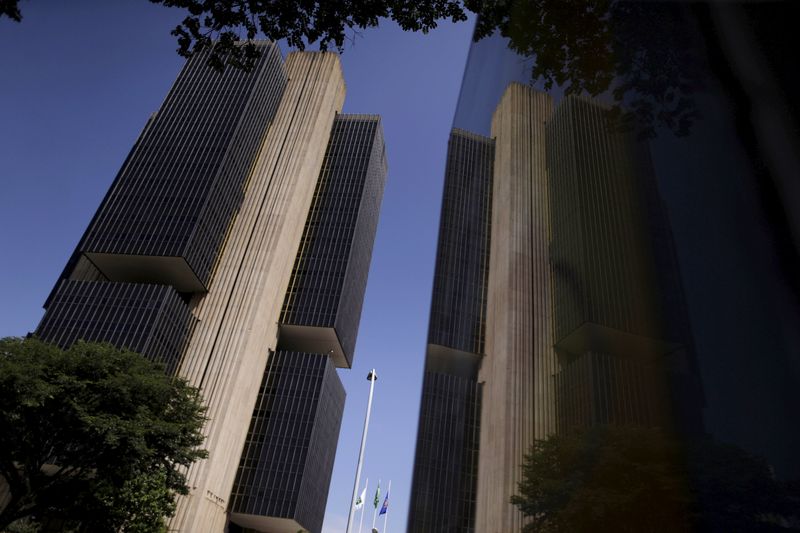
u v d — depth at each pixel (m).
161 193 89.12
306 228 118.12
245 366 80.88
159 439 38.00
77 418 34.88
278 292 97.69
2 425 34.09
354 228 117.38
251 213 95.75
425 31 11.85
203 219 86.75
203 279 85.62
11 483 35.25
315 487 102.25
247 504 90.19
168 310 76.94
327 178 124.75
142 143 95.62
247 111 99.06
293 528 92.00
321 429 103.00
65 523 39.53
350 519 55.50
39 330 74.50
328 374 104.06
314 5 11.47
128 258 83.25
